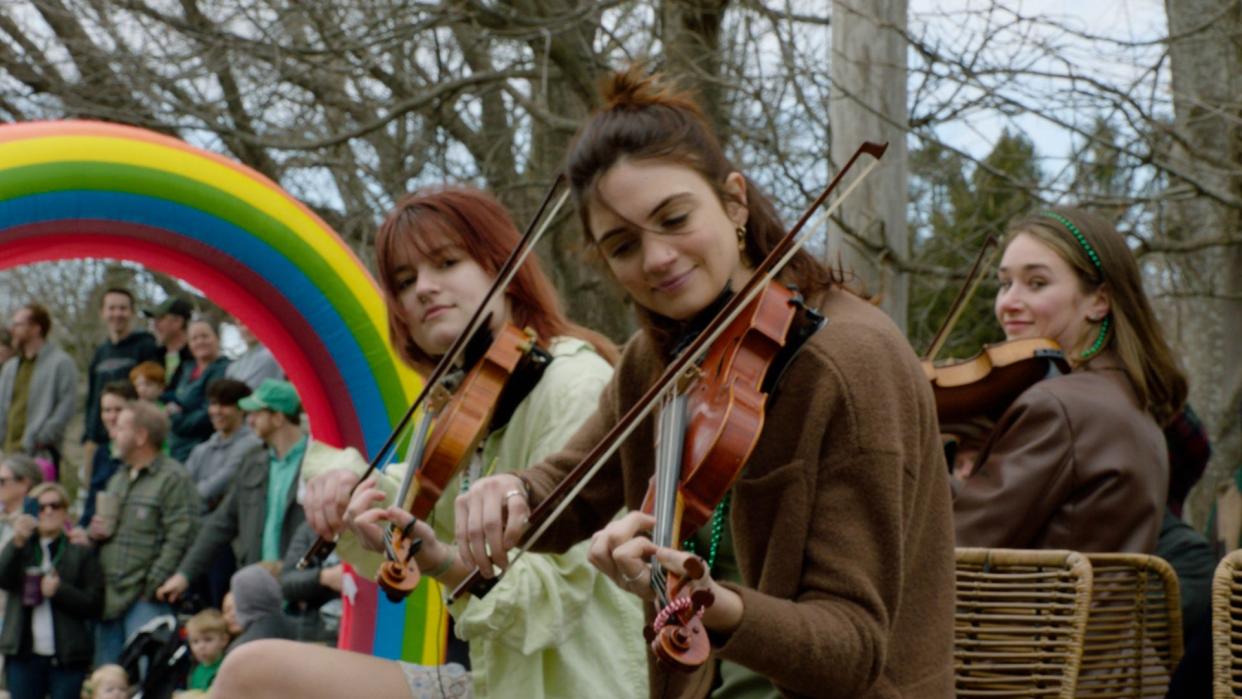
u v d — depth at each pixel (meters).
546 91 9.23
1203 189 7.68
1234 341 9.89
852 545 2.22
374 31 9.42
